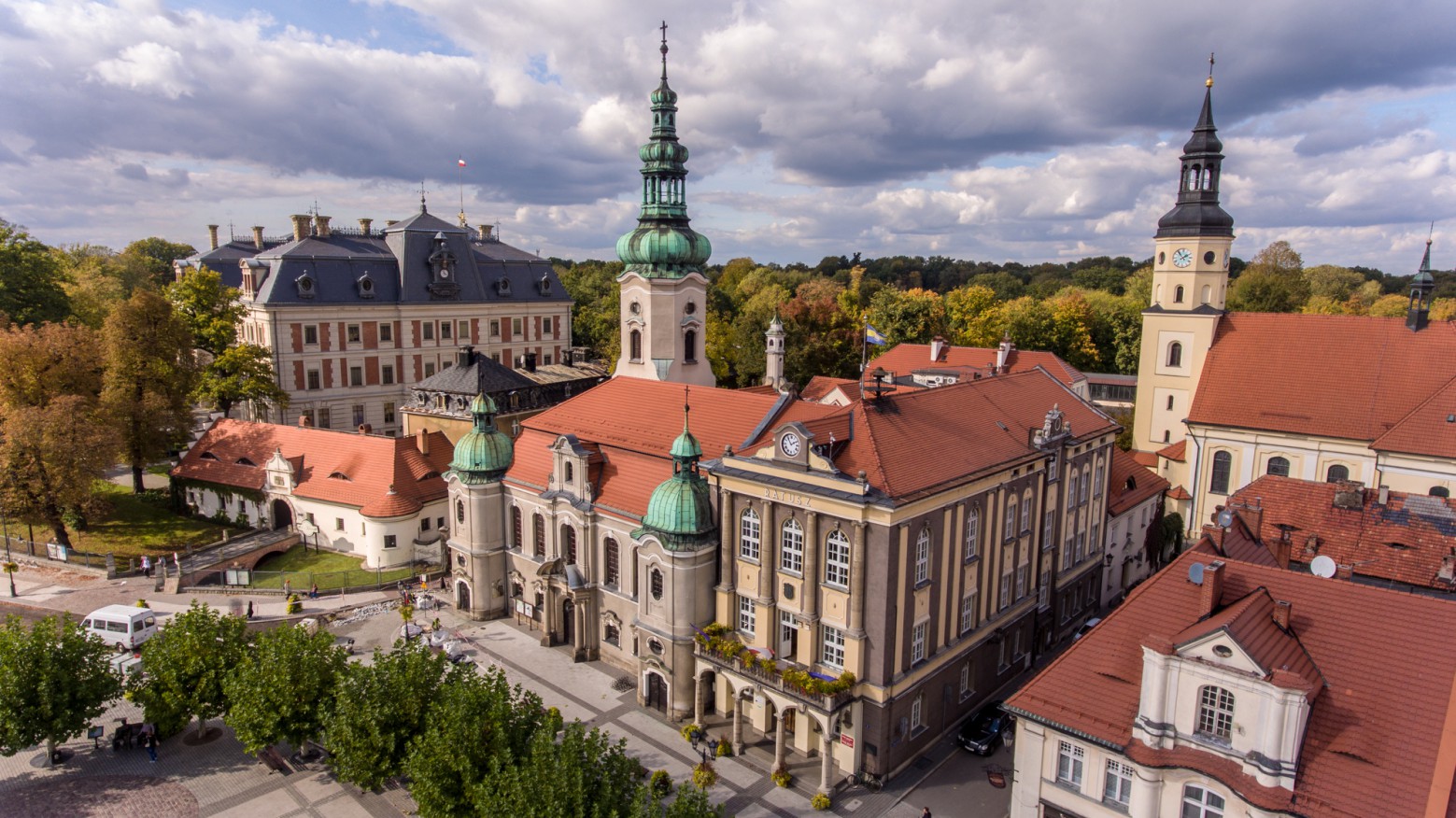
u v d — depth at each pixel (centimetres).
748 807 4653
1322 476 7881
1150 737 3512
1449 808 2978
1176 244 8756
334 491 8188
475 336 13562
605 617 6262
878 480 4628
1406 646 3412
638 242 7444
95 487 9688
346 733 4234
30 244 11188
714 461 5397
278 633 4906
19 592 7319
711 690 5678
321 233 13000
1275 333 8519
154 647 4988
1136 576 8094
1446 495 6956
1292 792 3200
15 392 8456
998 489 5484
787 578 4991
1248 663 3259
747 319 14900
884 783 4828
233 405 12500
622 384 7131
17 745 4656
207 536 8556
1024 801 3972
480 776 3997
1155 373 9112
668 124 7269
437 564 8050
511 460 7044
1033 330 16000
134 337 9119
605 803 3606
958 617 5291
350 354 12175
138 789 4797
